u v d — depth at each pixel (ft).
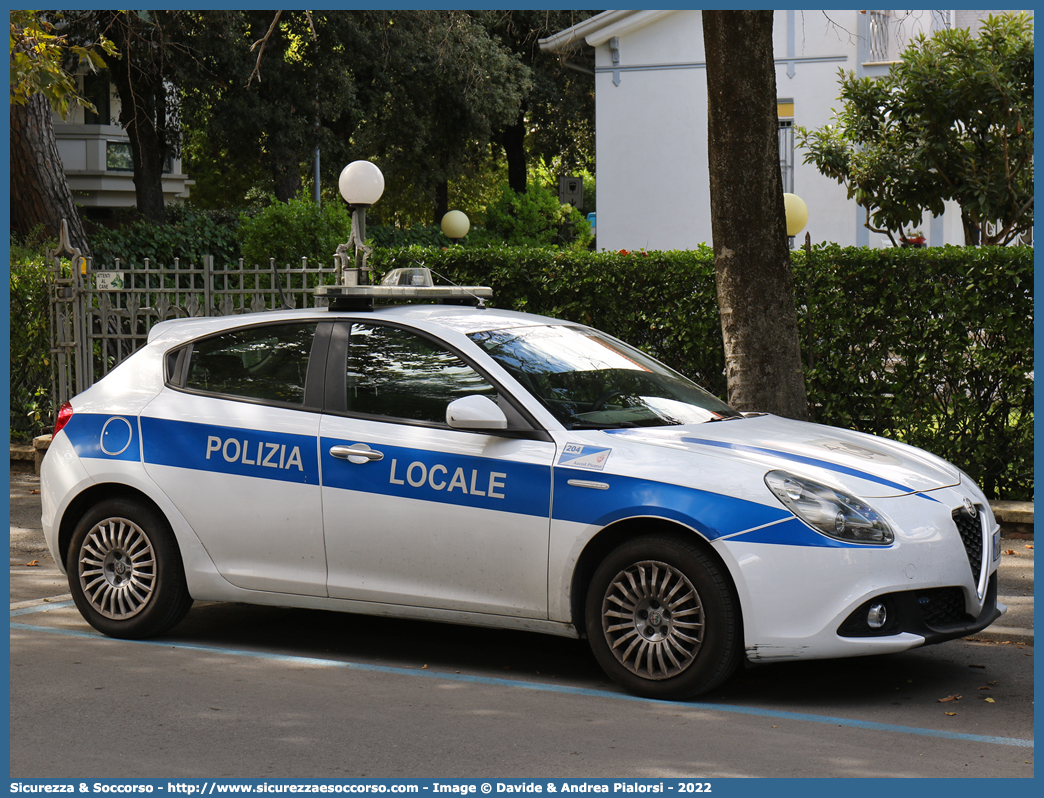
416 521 18.12
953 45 44.96
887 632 15.94
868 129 47.93
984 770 13.89
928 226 60.80
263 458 19.36
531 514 17.33
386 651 19.83
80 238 52.11
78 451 20.84
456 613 18.06
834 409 31.50
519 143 120.98
